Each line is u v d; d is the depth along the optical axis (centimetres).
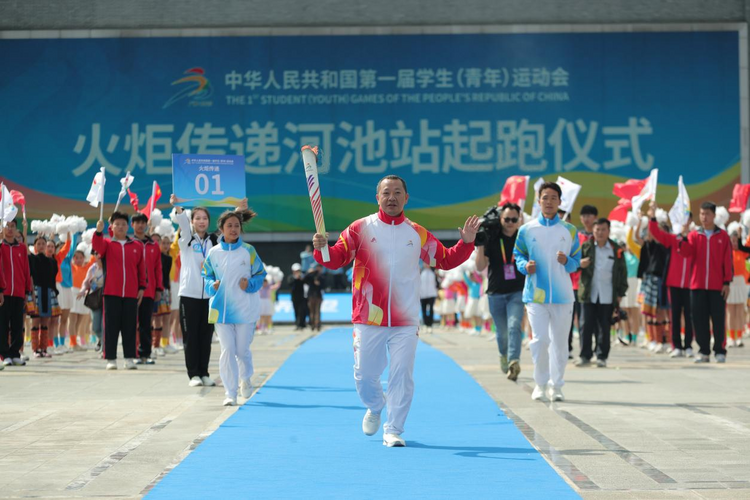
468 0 2902
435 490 458
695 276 1198
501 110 2903
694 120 2916
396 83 2900
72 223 1543
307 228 2898
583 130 2905
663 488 464
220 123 2897
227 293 794
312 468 515
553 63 2903
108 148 2880
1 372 1120
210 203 952
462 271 2106
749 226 1538
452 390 897
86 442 611
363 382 602
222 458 545
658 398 830
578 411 747
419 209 2903
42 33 2877
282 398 843
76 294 1552
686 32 2914
